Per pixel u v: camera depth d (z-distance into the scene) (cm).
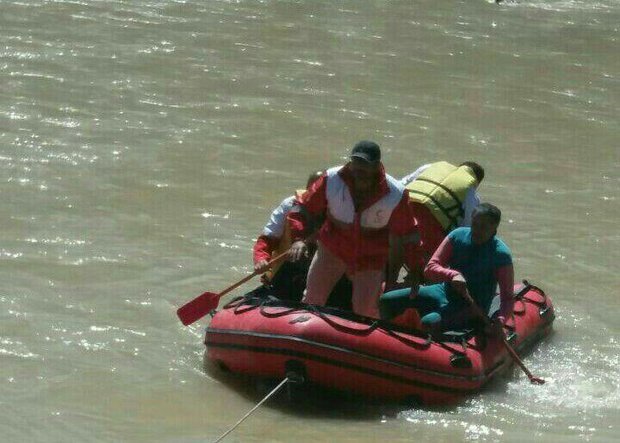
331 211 1063
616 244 1530
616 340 1234
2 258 1330
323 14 2577
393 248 1070
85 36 2273
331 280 1095
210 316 1206
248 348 1024
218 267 1361
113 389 1040
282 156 1775
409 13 2658
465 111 2080
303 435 969
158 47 2252
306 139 1861
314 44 2373
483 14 2714
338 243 1072
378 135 1914
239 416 1003
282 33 2420
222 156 1750
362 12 2622
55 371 1067
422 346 1029
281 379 1032
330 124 1939
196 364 1109
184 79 2095
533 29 2648
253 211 1546
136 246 1401
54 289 1260
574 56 2481
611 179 1802
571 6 2878
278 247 1140
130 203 1539
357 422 1001
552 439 978
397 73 2255
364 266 1079
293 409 1023
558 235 1548
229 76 2133
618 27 2722
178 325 1200
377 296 1084
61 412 986
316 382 1012
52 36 2253
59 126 1816
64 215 1479
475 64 2361
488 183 1747
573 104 2175
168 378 1071
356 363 1002
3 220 1445
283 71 2194
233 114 1942
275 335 1009
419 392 1024
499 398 1062
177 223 1484
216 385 1064
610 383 1119
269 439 959
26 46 2183
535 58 2442
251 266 1370
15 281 1270
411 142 1900
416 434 979
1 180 1578
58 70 2075
